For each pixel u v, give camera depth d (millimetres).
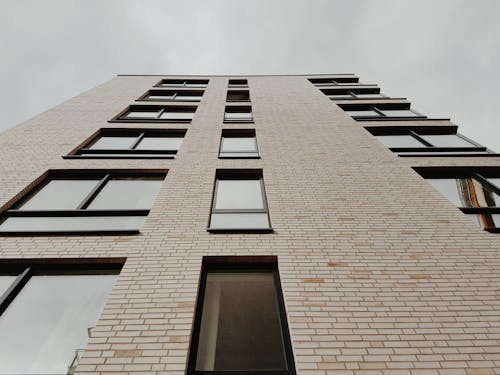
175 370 2893
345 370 2928
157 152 7840
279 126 9109
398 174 6379
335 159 6996
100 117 9898
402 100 12734
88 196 5891
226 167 6676
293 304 3580
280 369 3191
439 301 3621
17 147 7320
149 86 14922
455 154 7559
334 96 14453
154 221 4895
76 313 3758
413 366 2957
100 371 2852
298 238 4594
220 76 17562
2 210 5230
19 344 3430
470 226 4836
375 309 3525
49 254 4281
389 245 4461
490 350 3100
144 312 3432
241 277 4234
